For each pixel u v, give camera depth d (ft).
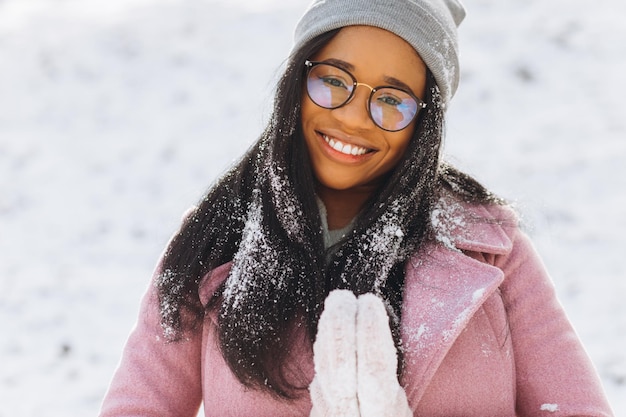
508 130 23.65
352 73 5.25
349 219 5.78
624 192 19.99
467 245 5.62
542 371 5.51
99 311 17.29
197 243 5.72
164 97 28.43
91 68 30.86
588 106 24.45
